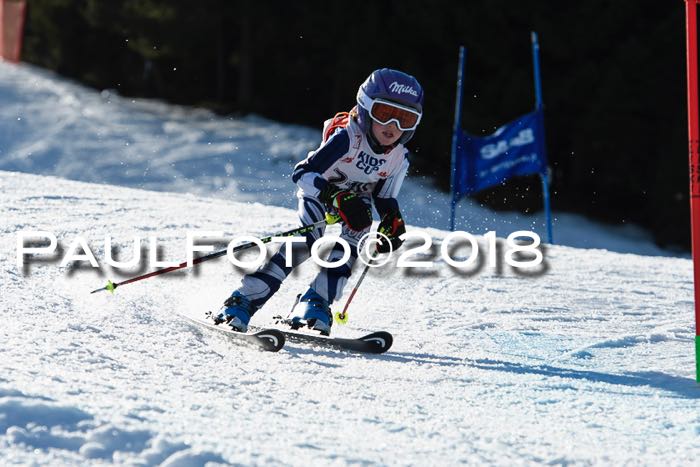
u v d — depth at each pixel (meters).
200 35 75.62
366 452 7.62
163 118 79.12
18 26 100.50
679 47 57.47
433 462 7.53
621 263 24.44
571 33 59.94
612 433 9.16
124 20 75.50
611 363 13.14
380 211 13.65
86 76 93.25
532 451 8.20
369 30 66.56
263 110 81.50
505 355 13.45
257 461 6.86
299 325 13.63
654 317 16.89
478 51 62.41
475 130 61.62
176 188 62.03
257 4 74.81
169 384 9.70
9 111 76.50
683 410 10.30
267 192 61.66
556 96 60.16
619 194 62.91
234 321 12.95
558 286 19.77
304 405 9.43
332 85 77.69
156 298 15.18
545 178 36.44
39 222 21.42
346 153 12.98
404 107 12.59
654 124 59.28
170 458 6.66
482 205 61.97
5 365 9.30
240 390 9.84
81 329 12.11
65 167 65.12
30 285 14.91
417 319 15.90
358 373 11.41
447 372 11.84
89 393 8.46
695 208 11.72
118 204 25.77
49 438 6.89
